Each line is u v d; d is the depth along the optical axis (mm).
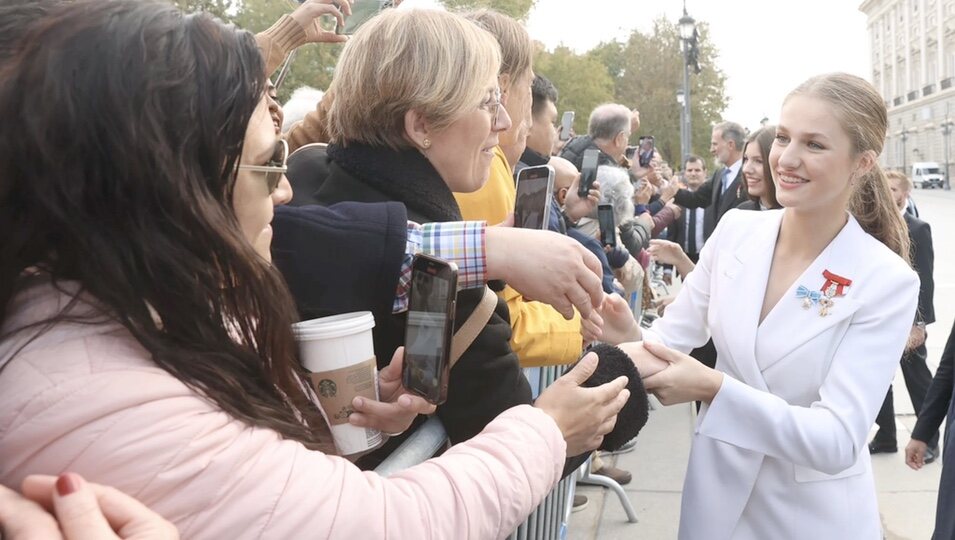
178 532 780
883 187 2236
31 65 848
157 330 876
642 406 1587
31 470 797
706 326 2332
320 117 2525
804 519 1981
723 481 1999
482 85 1573
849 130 1939
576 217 3752
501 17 2359
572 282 1382
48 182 836
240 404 917
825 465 1876
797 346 1973
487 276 1395
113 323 875
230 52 943
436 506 1005
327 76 9242
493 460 1092
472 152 1615
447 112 1539
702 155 42031
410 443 1396
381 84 1534
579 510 4320
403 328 1431
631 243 4773
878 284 1945
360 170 1571
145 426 811
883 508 4305
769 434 1855
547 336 1925
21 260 868
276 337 1014
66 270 871
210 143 918
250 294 977
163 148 864
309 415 1109
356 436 1217
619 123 5258
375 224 1365
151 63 868
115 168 850
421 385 1227
